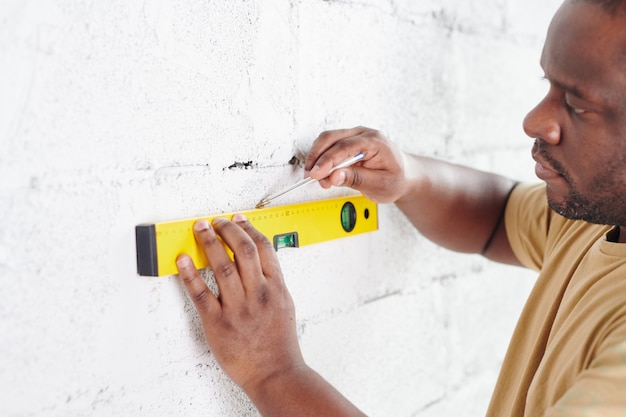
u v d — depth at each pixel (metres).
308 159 1.05
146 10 0.85
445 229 1.26
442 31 1.42
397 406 1.40
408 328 1.42
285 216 1.05
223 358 0.87
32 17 0.73
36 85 0.74
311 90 1.12
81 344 0.81
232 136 0.98
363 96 1.23
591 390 0.70
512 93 1.70
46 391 0.78
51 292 0.77
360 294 1.28
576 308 0.89
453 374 1.58
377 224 1.26
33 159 0.74
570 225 1.09
